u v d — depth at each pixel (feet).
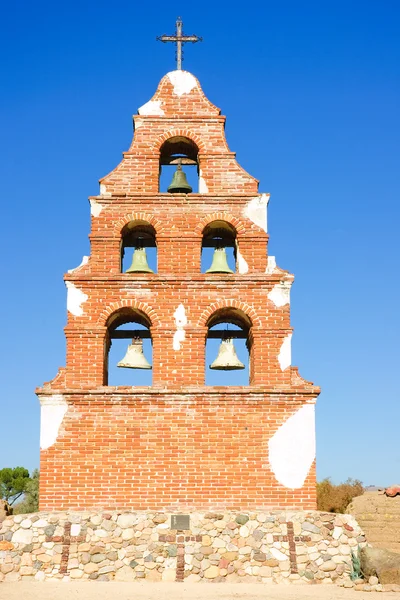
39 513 79.05
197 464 81.56
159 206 88.22
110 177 89.15
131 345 88.38
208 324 87.20
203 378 84.12
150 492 80.79
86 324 84.79
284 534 78.48
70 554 77.20
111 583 75.31
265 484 81.30
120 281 85.81
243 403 82.99
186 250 87.25
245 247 87.66
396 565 75.10
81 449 81.66
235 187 89.40
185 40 94.73
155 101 91.71
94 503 80.48
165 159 95.45
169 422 82.38
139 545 77.61
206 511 79.87
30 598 68.28
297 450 82.12
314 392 83.25
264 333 84.99
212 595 69.72
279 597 69.00
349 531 79.10
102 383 83.82
